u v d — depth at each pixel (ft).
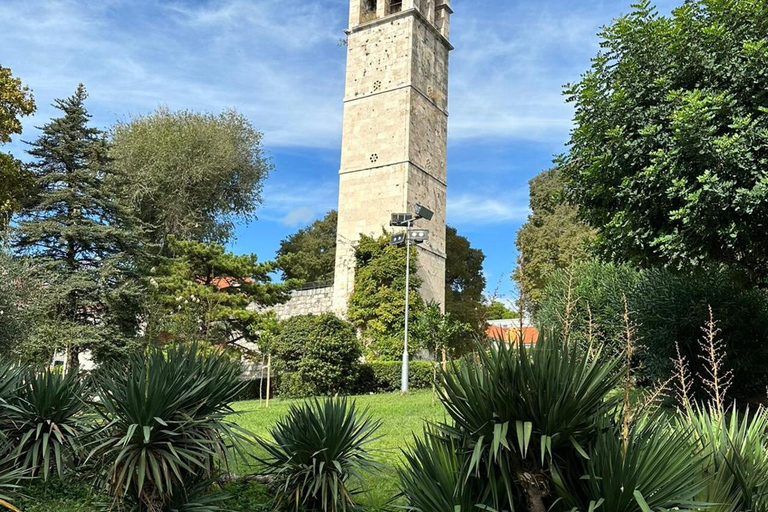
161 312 69.62
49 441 19.58
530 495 11.04
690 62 30.25
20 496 18.22
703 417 14.98
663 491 10.40
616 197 33.19
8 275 44.04
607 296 48.55
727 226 27.81
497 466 11.43
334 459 18.35
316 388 61.00
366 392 68.49
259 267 81.15
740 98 28.66
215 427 17.24
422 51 101.55
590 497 10.78
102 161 71.77
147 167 109.29
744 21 29.66
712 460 12.61
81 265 66.90
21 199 67.82
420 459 12.51
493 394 11.23
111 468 15.78
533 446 11.29
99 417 20.17
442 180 104.78
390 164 95.30
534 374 11.14
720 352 36.09
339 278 95.91
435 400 49.16
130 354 19.36
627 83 32.50
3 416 19.57
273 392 66.13
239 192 125.18
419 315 70.38
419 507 12.06
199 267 79.41
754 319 36.65
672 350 37.63
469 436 11.79
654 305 39.19
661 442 11.42
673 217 27.66
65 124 70.28
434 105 104.06
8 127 67.21
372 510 19.06
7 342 41.96
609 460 10.51
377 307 88.02
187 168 113.09
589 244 37.06
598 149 33.94
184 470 17.24
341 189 99.14
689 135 26.86
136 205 103.50
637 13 32.24
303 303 104.12
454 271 136.36
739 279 35.88
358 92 101.24
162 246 99.40
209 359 18.95
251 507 18.85
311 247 143.84
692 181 28.53
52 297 59.21
